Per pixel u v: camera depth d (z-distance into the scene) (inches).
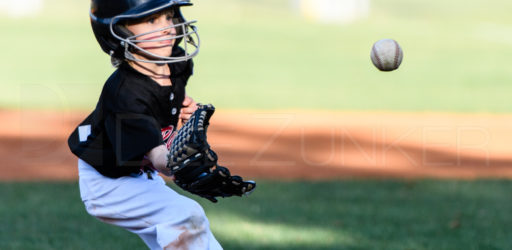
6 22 3649.1
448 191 999.6
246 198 938.1
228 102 1955.0
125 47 433.4
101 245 698.2
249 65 2768.2
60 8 4175.7
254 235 742.5
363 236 749.9
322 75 2586.1
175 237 440.5
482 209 893.8
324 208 885.2
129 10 431.2
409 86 2365.9
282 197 946.7
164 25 446.9
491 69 2765.7
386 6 4916.3
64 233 741.9
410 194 978.1
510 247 711.1
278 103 1958.7
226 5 4608.8
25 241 705.0
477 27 4109.3
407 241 730.2
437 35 3769.7
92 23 447.8
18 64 2546.8
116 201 455.5
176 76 463.5
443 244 718.5
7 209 841.5
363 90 2263.8
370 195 968.3
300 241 723.4
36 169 1102.4
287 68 2733.8
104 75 2325.3
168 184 995.9
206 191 434.0
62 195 928.3
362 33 3806.6
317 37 3634.4
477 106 1941.4
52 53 2822.3
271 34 3671.3
